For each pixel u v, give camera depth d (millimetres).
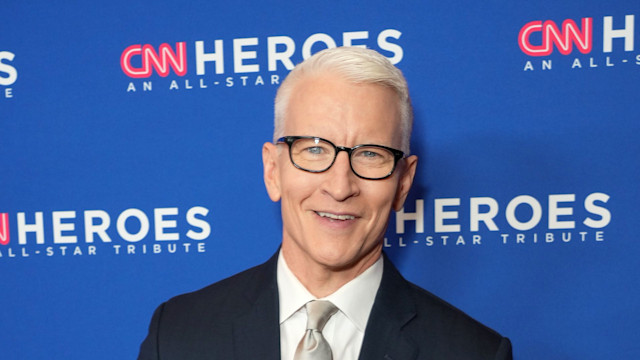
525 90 1284
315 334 859
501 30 1276
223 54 1318
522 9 1270
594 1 1257
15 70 1344
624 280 1300
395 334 902
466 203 1320
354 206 814
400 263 1348
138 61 1330
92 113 1345
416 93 1300
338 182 786
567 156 1288
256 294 981
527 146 1293
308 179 814
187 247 1359
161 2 1318
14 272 1373
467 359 888
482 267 1331
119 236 1364
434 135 1307
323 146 800
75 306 1377
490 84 1288
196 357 922
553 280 1318
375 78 798
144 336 1373
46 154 1355
